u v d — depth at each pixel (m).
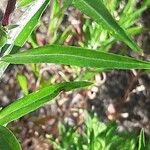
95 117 0.39
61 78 0.46
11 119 0.20
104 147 0.37
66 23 0.48
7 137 0.16
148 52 0.50
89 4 0.16
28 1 0.19
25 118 0.45
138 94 0.50
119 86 0.50
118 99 0.49
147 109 0.50
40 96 0.20
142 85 0.50
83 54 0.17
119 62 0.17
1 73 0.19
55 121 0.46
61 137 0.41
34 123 0.45
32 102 0.20
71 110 0.48
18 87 0.48
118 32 0.16
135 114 0.49
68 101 0.48
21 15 0.19
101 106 0.49
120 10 0.47
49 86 0.20
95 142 0.37
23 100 0.20
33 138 0.45
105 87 0.49
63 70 0.46
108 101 0.49
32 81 0.46
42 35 0.47
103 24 0.16
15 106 0.20
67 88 0.20
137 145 0.39
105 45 0.39
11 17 0.19
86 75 0.42
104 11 0.16
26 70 0.47
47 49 0.17
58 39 0.44
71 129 0.41
